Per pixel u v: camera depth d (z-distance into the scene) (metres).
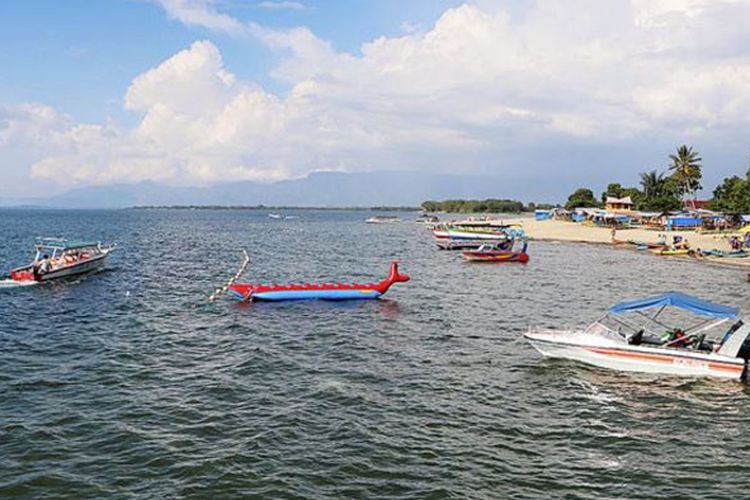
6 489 13.03
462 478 13.83
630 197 151.62
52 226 148.62
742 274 55.03
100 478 13.61
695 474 14.35
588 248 86.38
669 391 20.23
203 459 14.48
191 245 87.25
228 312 33.47
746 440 16.42
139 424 16.70
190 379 20.88
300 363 23.00
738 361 21.00
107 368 22.14
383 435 16.11
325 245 89.75
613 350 22.31
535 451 15.41
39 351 24.50
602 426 17.17
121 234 115.75
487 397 19.39
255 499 12.77
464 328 29.72
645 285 46.75
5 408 17.80
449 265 61.72
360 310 34.41
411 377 21.34
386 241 100.94
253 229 146.12
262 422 16.84
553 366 22.83
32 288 41.34
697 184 133.12
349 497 12.90
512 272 55.41
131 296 38.62
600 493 13.31
